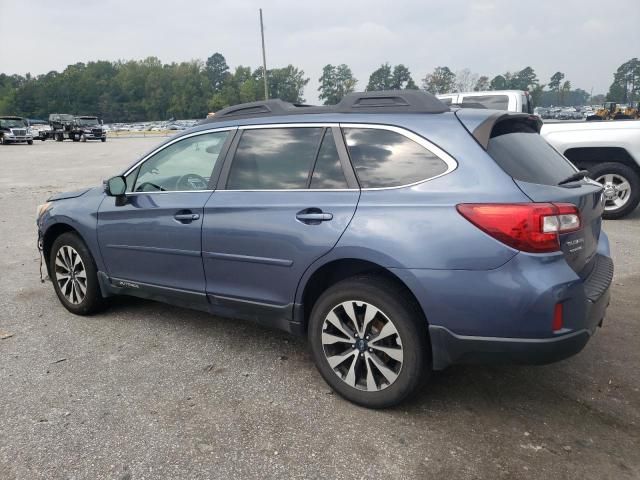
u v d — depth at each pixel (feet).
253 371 11.89
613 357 12.46
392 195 9.73
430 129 9.84
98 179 51.90
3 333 14.14
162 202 12.93
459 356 9.24
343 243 9.89
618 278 18.11
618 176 27.37
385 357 10.09
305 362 12.34
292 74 389.39
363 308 10.07
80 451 9.05
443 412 10.18
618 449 9.04
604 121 27.50
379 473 8.46
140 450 9.07
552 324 8.61
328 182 10.61
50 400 10.69
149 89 456.45
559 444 9.18
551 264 8.67
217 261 11.91
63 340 13.67
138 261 13.58
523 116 10.71
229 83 428.15
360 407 10.36
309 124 11.19
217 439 9.37
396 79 330.75
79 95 450.30
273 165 11.48
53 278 15.92
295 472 8.50
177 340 13.62
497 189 8.95
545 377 11.55
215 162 12.41
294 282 10.75
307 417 10.03
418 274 9.16
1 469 8.61
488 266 8.75
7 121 123.95
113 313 15.62
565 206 8.87
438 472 8.47
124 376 11.69
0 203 37.11
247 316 11.93
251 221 11.19
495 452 8.96
